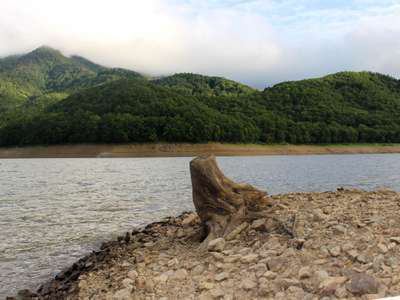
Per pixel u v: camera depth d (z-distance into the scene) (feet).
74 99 488.44
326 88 597.52
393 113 541.75
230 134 355.77
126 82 497.87
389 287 19.49
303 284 21.24
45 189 114.62
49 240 51.72
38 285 35.27
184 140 344.69
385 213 32.09
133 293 24.06
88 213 72.28
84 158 336.29
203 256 28.63
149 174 164.66
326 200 40.86
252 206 33.88
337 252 24.23
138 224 61.67
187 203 82.84
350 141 404.16
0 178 152.25
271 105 526.98
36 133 363.56
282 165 215.31
